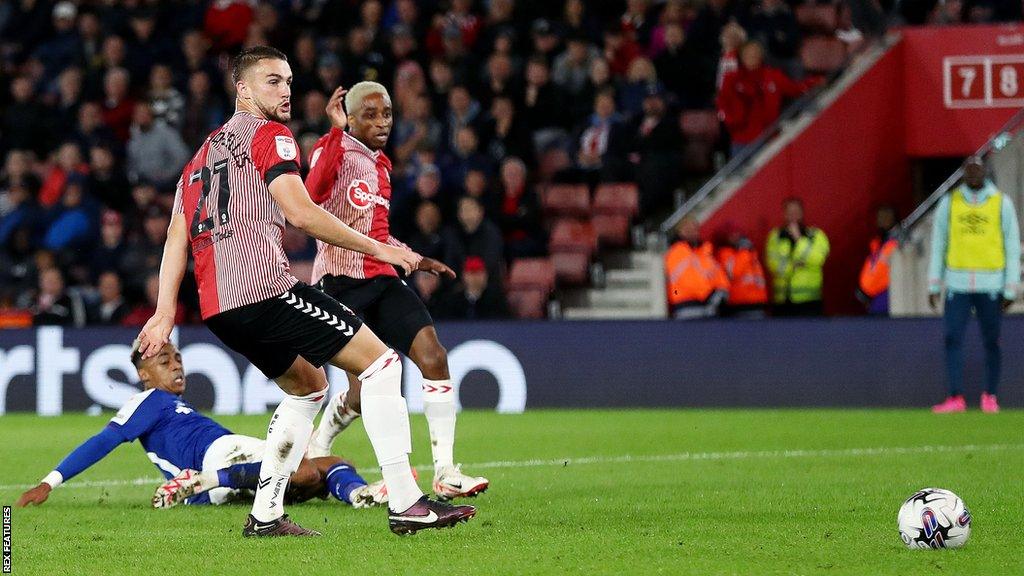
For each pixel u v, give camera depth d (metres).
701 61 68.81
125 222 68.25
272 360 22.80
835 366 54.69
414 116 67.44
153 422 28.39
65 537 24.19
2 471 36.09
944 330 51.69
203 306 22.38
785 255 61.66
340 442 41.97
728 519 25.61
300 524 25.30
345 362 22.69
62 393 56.56
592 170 66.31
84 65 76.12
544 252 64.00
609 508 27.28
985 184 50.56
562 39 69.81
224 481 27.80
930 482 30.89
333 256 29.20
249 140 22.11
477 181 62.47
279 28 74.25
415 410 55.38
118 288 62.12
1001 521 24.80
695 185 68.81
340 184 28.89
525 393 55.94
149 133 69.81
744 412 53.09
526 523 25.20
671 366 55.62
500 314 59.34
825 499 28.28
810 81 69.06
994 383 51.22
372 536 23.67
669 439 42.88
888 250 61.56
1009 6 72.81
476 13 74.62
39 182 70.88
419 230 62.12
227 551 22.31
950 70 70.88
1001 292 50.41
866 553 21.73
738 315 61.06
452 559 21.38
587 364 55.88
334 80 70.00
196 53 72.94
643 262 65.50
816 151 67.31
